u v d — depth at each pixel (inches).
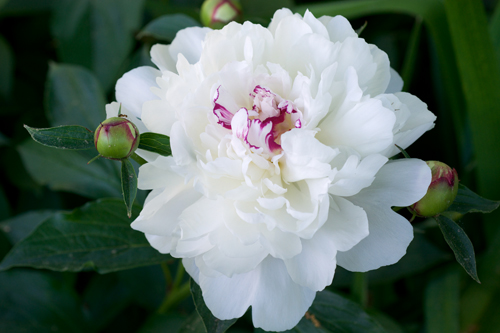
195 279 23.2
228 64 22.7
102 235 26.4
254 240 22.0
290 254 21.9
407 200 22.5
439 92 31.9
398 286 31.5
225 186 22.6
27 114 32.5
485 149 28.7
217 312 22.6
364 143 22.5
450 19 27.5
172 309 28.2
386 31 34.3
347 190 22.1
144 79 24.1
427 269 29.4
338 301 26.0
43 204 31.6
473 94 28.3
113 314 29.5
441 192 22.7
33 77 34.8
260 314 22.6
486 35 27.4
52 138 22.3
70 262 26.0
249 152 22.5
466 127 30.7
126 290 30.0
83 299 29.6
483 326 28.1
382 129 22.2
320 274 22.2
